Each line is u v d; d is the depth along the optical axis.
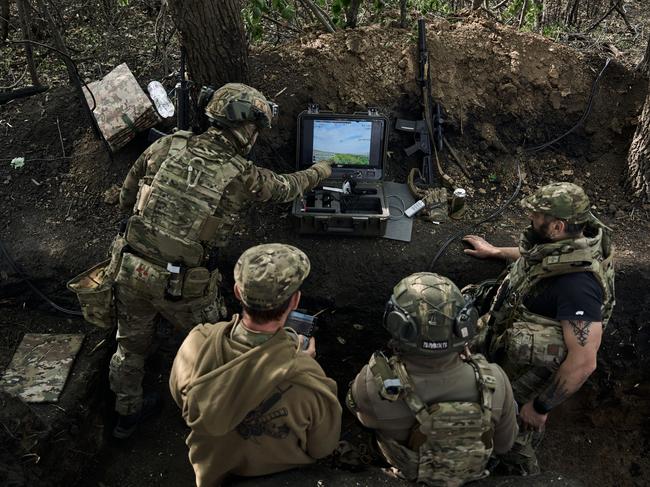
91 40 4.90
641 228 3.79
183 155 2.71
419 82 4.08
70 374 3.25
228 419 1.77
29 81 4.38
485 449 1.95
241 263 1.85
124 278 2.82
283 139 3.95
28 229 3.68
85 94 3.94
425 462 1.96
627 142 4.20
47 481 2.89
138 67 4.44
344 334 3.70
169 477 3.28
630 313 3.51
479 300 3.15
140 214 2.78
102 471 3.26
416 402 1.90
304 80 4.07
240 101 2.68
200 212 2.70
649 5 6.98
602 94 4.27
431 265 3.55
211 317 3.02
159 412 3.54
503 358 2.85
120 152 3.91
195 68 3.55
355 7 4.48
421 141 4.02
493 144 4.17
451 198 3.81
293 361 1.83
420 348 1.87
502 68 4.24
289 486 1.98
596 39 5.20
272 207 3.75
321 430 1.95
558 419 3.77
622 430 3.78
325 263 3.58
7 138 3.99
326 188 3.61
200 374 1.83
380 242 3.64
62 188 3.84
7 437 2.77
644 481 3.66
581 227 2.53
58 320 3.55
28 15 3.98
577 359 2.48
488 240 3.68
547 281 2.61
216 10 3.34
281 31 5.24
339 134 3.63
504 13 6.05
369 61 4.16
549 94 4.24
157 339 3.63
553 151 4.23
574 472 3.66
